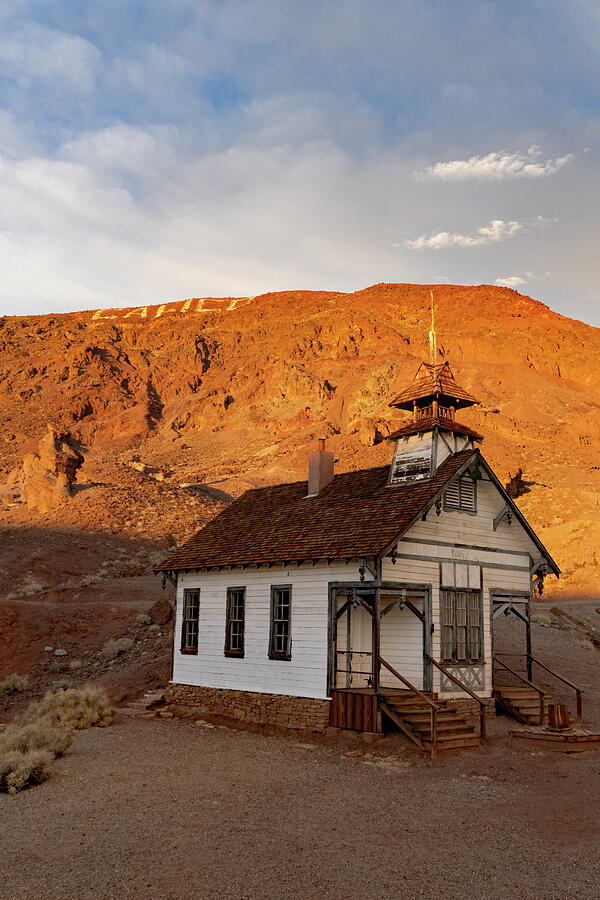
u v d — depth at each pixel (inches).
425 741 590.6
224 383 5841.5
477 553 766.5
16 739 563.8
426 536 709.9
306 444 3981.3
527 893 295.6
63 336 7780.5
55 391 5797.2
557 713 632.4
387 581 658.2
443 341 6018.7
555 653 1083.3
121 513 2393.0
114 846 344.2
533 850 347.9
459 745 597.0
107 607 1412.4
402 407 839.1
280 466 3599.9
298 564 724.0
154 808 411.5
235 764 543.5
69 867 316.8
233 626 799.7
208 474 3742.6
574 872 319.0
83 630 1306.6
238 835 364.2
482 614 762.2
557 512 2682.1
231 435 4835.1
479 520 776.9
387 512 705.6
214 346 7032.5
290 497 909.8
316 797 445.4
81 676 1090.7
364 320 6806.1
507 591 796.0
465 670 730.2
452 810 418.6
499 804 432.5
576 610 1455.5
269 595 754.8
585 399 4936.0
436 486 709.9
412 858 334.6
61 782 473.4
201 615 844.0
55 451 2726.4
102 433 5128.0
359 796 449.7
